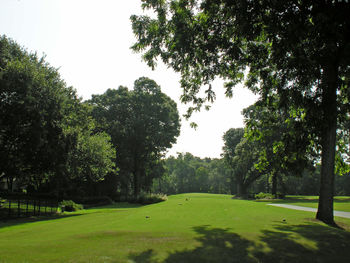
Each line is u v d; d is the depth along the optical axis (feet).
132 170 175.73
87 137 104.37
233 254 22.66
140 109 164.66
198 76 49.26
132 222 41.81
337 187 286.05
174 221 41.78
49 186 141.18
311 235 29.68
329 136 40.83
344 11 31.55
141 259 20.94
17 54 82.84
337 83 38.42
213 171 366.02
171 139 167.43
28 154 71.31
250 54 43.65
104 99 166.91
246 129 52.31
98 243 25.95
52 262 19.99
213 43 38.32
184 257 21.65
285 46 32.89
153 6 39.45
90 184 156.87
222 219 44.01
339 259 22.21
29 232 39.32
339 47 36.24
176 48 38.83
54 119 80.02
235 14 34.27
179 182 363.76
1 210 79.97
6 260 20.47
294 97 40.47
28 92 69.26
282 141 47.44
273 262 21.20
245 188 198.80
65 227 43.42
